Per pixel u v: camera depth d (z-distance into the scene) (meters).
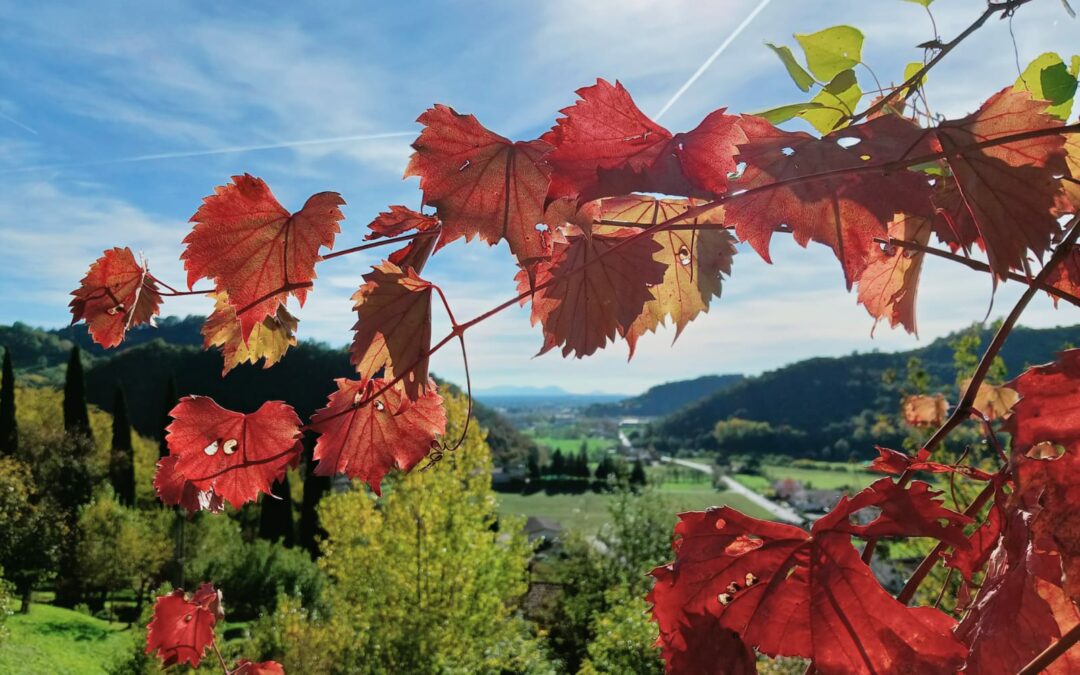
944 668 0.47
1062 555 0.45
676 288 1.01
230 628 25.77
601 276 0.82
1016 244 0.57
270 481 0.88
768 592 0.52
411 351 0.74
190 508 0.86
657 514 19.44
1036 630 0.47
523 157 0.61
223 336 0.91
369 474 0.88
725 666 0.51
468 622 14.08
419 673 13.03
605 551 20.19
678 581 0.54
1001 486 0.54
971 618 0.51
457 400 13.30
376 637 13.66
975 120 0.56
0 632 19.14
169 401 36.81
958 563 0.57
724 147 0.53
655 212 0.87
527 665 14.05
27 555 26.66
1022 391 0.51
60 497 30.69
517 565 16.12
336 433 0.88
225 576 28.89
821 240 0.52
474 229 0.61
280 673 1.37
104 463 35.22
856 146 0.56
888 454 0.61
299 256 0.70
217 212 0.68
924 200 0.51
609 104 0.53
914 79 0.64
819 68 0.73
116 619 26.30
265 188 0.68
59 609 25.67
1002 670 0.47
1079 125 0.52
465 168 0.61
